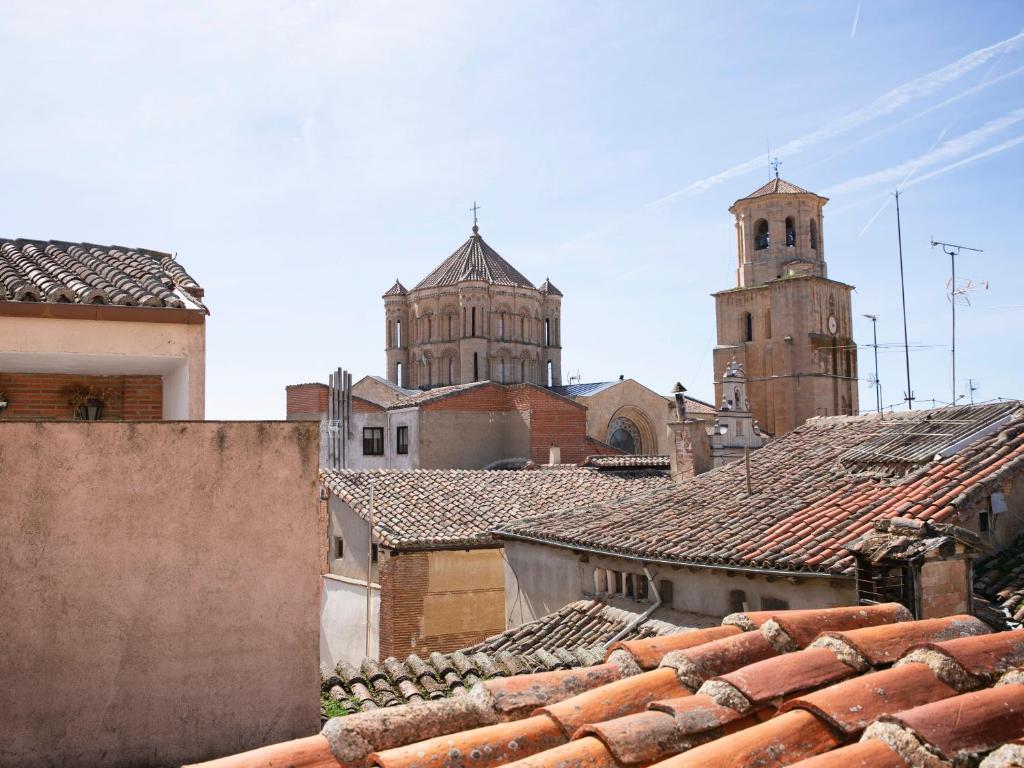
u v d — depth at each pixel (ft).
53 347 31.12
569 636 53.42
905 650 16.30
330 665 85.15
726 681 14.74
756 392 220.84
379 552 76.74
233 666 27.02
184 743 26.40
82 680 25.50
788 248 224.53
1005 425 50.52
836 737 12.84
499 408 147.74
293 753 13.97
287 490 27.81
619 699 15.17
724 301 230.07
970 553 32.76
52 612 25.30
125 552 26.04
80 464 25.70
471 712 15.85
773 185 228.43
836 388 216.13
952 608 32.30
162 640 26.32
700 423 75.31
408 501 84.12
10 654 24.88
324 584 88.22
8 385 38.50
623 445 179.01
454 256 225.35
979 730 12.22
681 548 47.55
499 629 77.10
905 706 13.65
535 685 16.88
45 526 25.29
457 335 213.66
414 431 140.36
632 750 12.80
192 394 32.78
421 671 36.81
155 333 32.48
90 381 39.78
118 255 43.83
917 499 43.57
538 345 221.05
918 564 31.65
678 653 16.47
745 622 19.06
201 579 26.78
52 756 25.12
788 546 42.70
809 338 211.61
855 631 16.72
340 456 148.46
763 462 61.36
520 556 67.00
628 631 50.24
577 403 147.54
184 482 26.73
